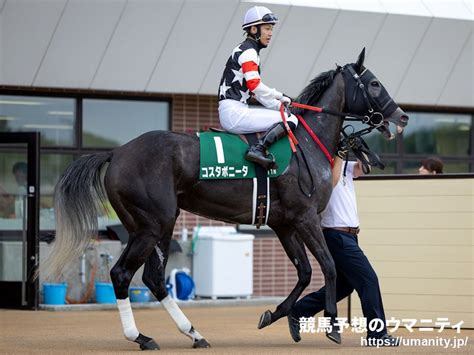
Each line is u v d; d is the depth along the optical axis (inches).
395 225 479.5
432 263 472.4
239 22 627.5
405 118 406.0
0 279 585.0
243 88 387.9
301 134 393.1
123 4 593.9
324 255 385.4
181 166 373.4
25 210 575.2
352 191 403.2
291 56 659.4
